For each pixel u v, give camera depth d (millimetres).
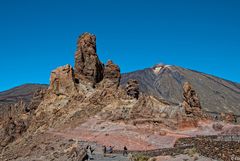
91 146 58906
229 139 50344
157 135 63594
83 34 89188
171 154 43125
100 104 76250
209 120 70938
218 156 39250
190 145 47406
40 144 67875
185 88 73562
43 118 78625
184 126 67625
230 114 77125
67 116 75375
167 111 71062
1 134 83438
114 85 83625
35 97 89875
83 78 85188
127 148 58406
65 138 66375
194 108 71812
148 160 43188
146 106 72250
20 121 85188
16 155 67875
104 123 69500
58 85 82312
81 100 78625
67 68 83062
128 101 76062
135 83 83875
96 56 88062
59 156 56906
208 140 48875
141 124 68000
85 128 68875
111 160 47625
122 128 66938
